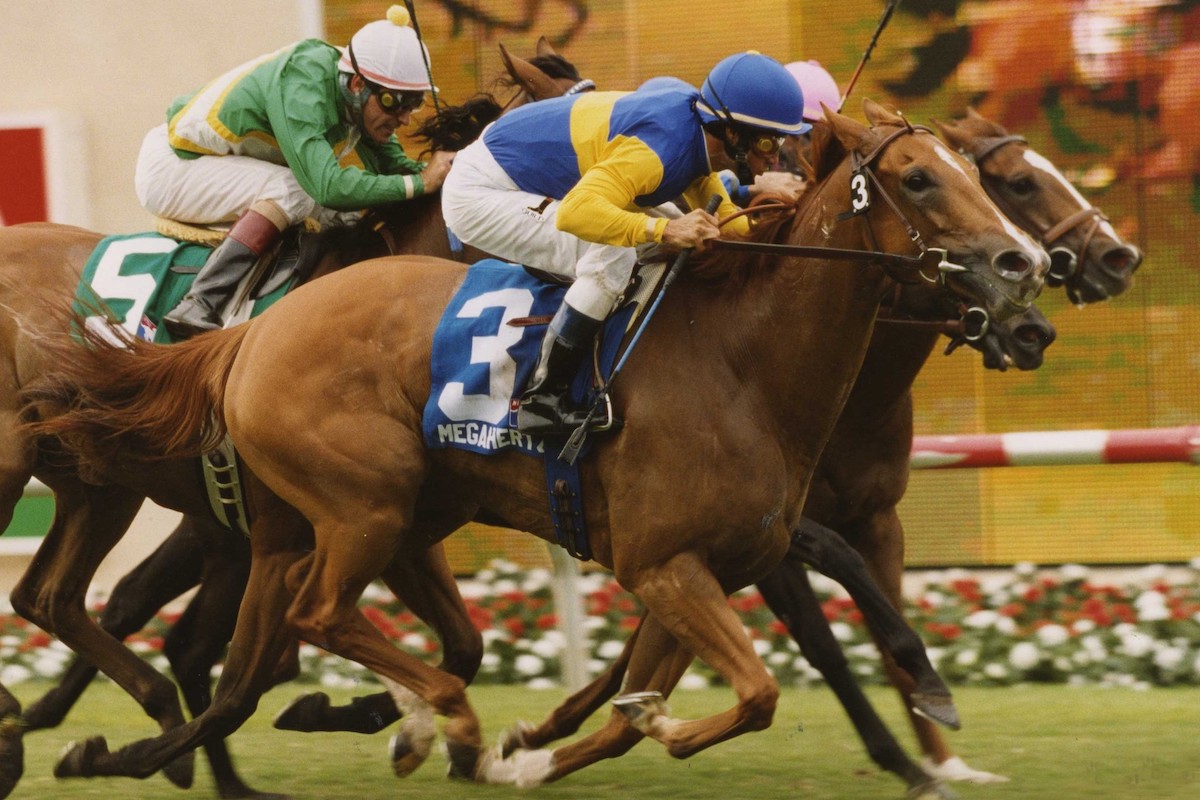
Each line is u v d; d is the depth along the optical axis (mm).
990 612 15578
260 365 9492
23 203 18422
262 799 10516
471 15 18141
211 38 18203
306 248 11016
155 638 16312
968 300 9086
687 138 8781
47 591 11062
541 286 9289
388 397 9375
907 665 10031
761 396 8984
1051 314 17531
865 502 11023
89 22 18406
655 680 9508
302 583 9836
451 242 10836
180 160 11188
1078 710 13578
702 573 8734
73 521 11133
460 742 9367
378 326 9438
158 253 11008
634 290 9094
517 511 9422
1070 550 17438
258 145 11117
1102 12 17359
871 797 10500
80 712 14555
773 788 10844
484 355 9164
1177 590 15609
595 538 9141
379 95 10984
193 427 9812
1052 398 17453
